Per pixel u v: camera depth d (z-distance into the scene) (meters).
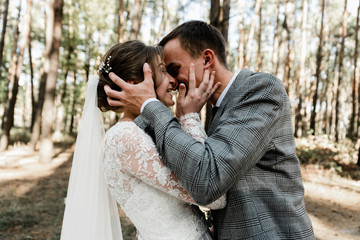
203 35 1.32
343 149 10.73
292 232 1.11
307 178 7.38
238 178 1.02
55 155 10.35
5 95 20.25
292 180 1.18
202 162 0.99
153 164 1.12
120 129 1.20
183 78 1.35
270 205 1.13
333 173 7.83
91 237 1.33
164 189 1.12
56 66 8.88
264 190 1.13
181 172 1.01
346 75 29.31
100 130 1.44
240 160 1.00
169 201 1.20
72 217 1.37
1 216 4.40
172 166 1.04
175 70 1.37
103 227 1.37
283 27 7.93
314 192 6.25
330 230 4.45
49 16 10.49
